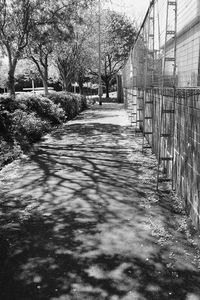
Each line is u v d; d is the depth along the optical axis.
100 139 12.17
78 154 9.63
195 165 4.78
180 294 3.46
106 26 33.25
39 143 11.25
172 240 4.53
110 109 27.11
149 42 10.05
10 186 6.77
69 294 3.47
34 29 14.28
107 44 35.84
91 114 22.61
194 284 3.62
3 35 12.84
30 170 7.89
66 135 13.08
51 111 15.81
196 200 4.75
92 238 4.60
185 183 5.41
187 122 5.20
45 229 4.90
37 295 3.47
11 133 10.08
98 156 9.36
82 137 12.62
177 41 6.07
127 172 7.71
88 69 36.19
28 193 6.37
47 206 5.75
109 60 41.09
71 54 24.36
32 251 4.30
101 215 5.35
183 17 5.67
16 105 12.11
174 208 5.57
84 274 3.80
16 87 35.88
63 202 5.92
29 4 13.18
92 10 22.50
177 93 5.88
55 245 4.43
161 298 3.40
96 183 6.94
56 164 8.46
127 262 4.01
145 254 4.18
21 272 3.86
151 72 9.97
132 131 14.11
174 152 6.30
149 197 6.07
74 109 21.48
